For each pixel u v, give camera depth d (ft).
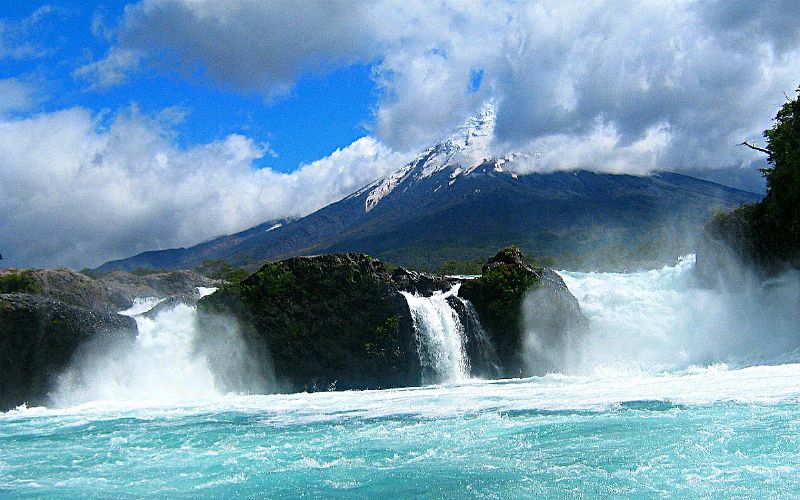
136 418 84.48
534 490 48.01
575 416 68.90
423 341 126.11
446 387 111.45
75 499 50.62
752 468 49.47
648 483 47.91
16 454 65.05
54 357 112.37
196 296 141.90
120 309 164.55
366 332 125.80
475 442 61.16
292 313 126.62
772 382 81.41
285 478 53.62
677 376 106.11
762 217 152.15
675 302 148.66
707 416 64.23
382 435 66.13
